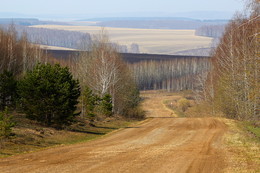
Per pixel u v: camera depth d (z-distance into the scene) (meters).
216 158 23.23
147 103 137.50
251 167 20.09
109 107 60.19
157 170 19.12
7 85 47.47
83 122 49.62
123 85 76.69
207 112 87.75
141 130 44.31
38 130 36.03
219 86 72.12
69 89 40.59
